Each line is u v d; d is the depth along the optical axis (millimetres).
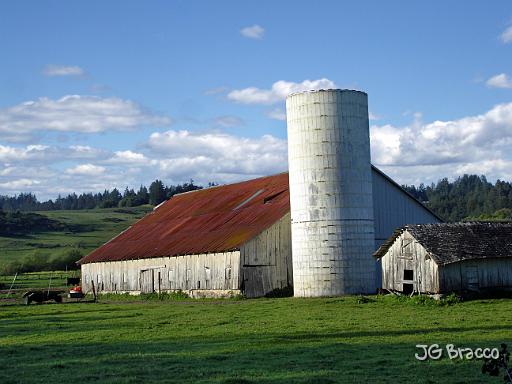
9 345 30828
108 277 74188
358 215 53344
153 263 67062
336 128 53062
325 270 52594
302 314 39469
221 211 68750
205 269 60094
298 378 20922
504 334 28578
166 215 79062
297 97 53844
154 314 43844
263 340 28969
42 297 62094
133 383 20844
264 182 70500
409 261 46406
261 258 56906
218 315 40938
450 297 42812
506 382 16094
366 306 43125
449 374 21422
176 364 23938
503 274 46062
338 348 26344
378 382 20297
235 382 20453
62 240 199250
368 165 54562
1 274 132625
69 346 29609
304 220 53344
